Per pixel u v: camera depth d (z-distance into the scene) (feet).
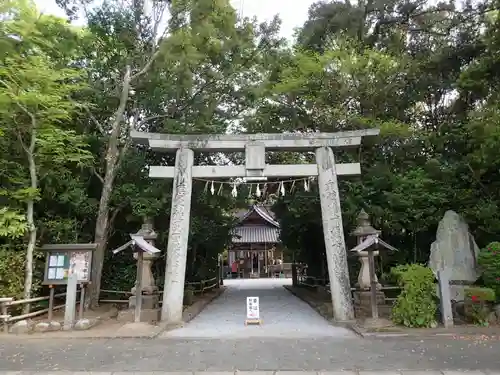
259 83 47.93
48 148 33.91
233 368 18.52
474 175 39.78
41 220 37.60
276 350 22.25
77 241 40.52
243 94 48.34
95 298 39.73
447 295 28.50
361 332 26.55
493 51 39.63
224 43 43.01
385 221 40.65
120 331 27.76
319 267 55.11
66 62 41.60
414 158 46.96
